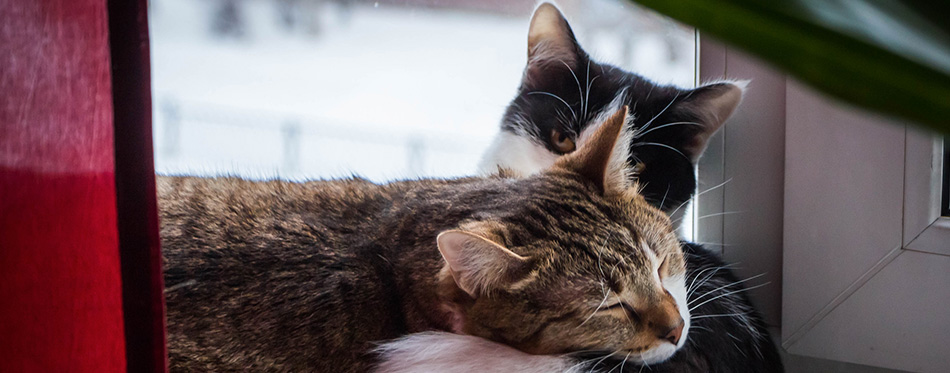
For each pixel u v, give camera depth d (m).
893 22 0.28
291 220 0.87
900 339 0.88
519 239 0.85
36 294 0.73
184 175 0.90
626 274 0.85
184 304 0.84
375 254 0.87
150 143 0.73
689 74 0.94
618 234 0.86
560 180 0.89
